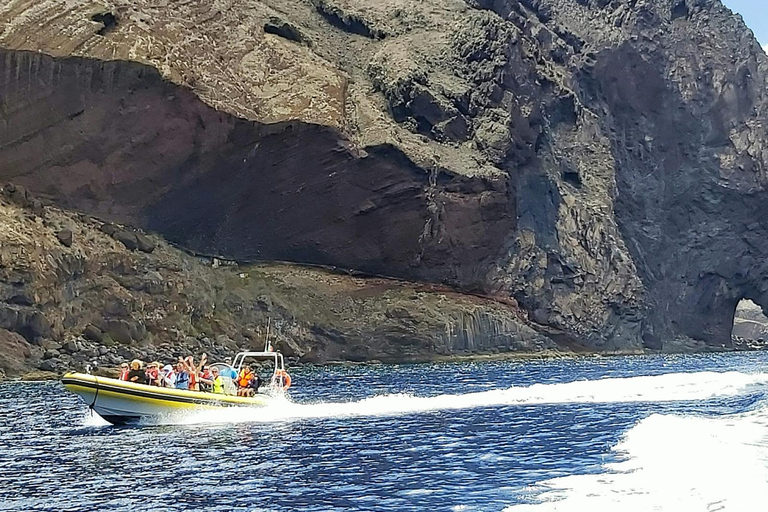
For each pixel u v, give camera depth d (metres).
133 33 78.12
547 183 108.00
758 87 132.75
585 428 32.00
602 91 127.62
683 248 128.00
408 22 110.75
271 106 85.44
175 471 24.61
